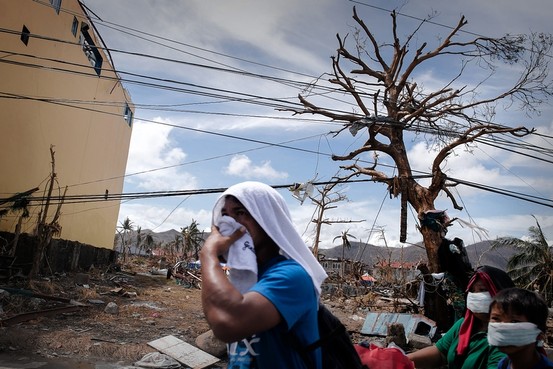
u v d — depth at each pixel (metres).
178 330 12.13
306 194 13.00
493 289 2.47
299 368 1.56
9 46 16.52
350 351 1.73
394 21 16.11
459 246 8.78
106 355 9.44
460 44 15.81
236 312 1.41
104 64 25.83
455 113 15.19
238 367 1.62
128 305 15.26
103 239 30.23
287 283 1.53
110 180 30.03
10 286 14.66
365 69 16.80
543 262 32.12
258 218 1.69
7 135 17.00
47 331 10.45
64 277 19.70
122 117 30.97
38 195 19.86
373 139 14.91
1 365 8.12
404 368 2.25
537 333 1.97
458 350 2.59
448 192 15.03
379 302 20.73
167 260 46.44
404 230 14.00
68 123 22.12
